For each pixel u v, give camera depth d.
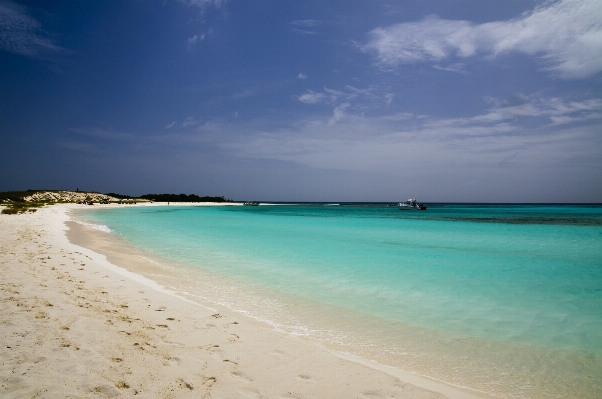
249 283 10.41
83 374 4.14
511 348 5.98
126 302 7.55
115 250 16.36
